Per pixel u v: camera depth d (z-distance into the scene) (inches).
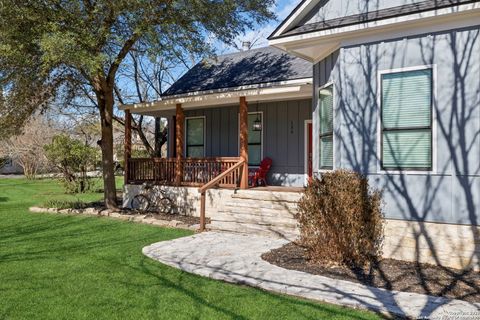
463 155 238.2
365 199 259.9
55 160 789.2
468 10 229.3
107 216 473.7
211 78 581.0
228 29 470.0
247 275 224.7
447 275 226.4
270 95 439.2
